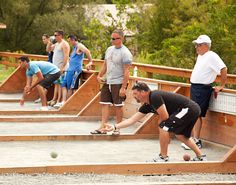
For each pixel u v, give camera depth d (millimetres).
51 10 71438
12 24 70312
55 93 19312
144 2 51625
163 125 10797
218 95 12906
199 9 42938
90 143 13305
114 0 50875
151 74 18188
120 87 14031
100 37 47031
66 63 19016
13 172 9930
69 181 9500
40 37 70812
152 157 11750
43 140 13398
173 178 10031
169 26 44781
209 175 10344
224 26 30125
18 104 20547
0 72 34375
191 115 10750
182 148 12820
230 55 29359
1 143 12992
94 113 17047
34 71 17859
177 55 31047
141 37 47094
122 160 11422
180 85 14305
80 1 72438
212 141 13180
